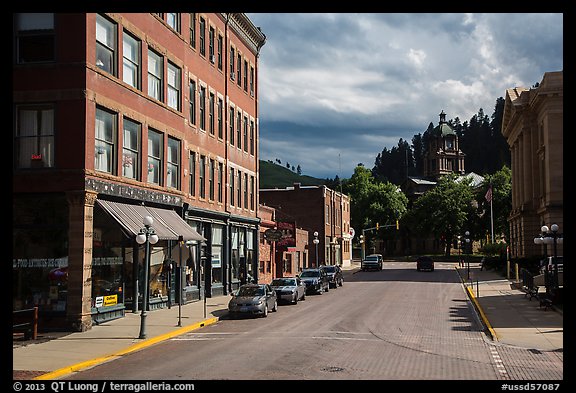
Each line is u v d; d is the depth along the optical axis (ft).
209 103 123.75
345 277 204.74
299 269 212.02
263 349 58.08
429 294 129.29
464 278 183.93
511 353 56.08
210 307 101.35
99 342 63.31
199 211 112.37
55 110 73.77
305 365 48.91
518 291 130.00
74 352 57.06
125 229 74.54
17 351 57.57
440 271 240.94
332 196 263.90
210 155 122.52
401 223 391.04
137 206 86.99
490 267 229.04
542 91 175.63
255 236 152.76
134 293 89.15
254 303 89.56
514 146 245.24
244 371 46.42
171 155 101.45
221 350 58.18
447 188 364.17
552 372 46.34
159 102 94.68
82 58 73.77
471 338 66.39
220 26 131.34
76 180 72.74
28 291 72.74
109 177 78.33
